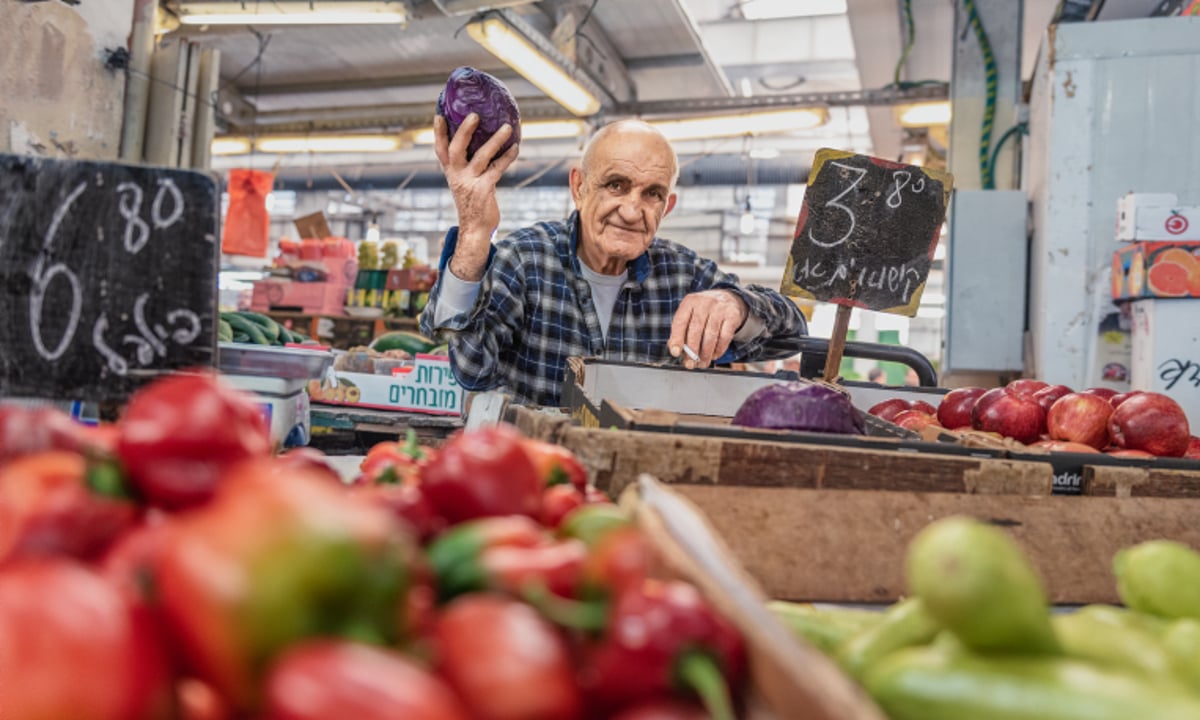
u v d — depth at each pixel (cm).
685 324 231
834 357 248
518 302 281
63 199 129
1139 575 93
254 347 193
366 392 329
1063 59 415
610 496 124
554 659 54
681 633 59
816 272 244
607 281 296
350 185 1712
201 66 518
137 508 69
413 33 1003
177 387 73
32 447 75
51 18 405
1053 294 416
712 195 1727
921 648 77
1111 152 411
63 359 127
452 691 53
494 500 82
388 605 51
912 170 242
